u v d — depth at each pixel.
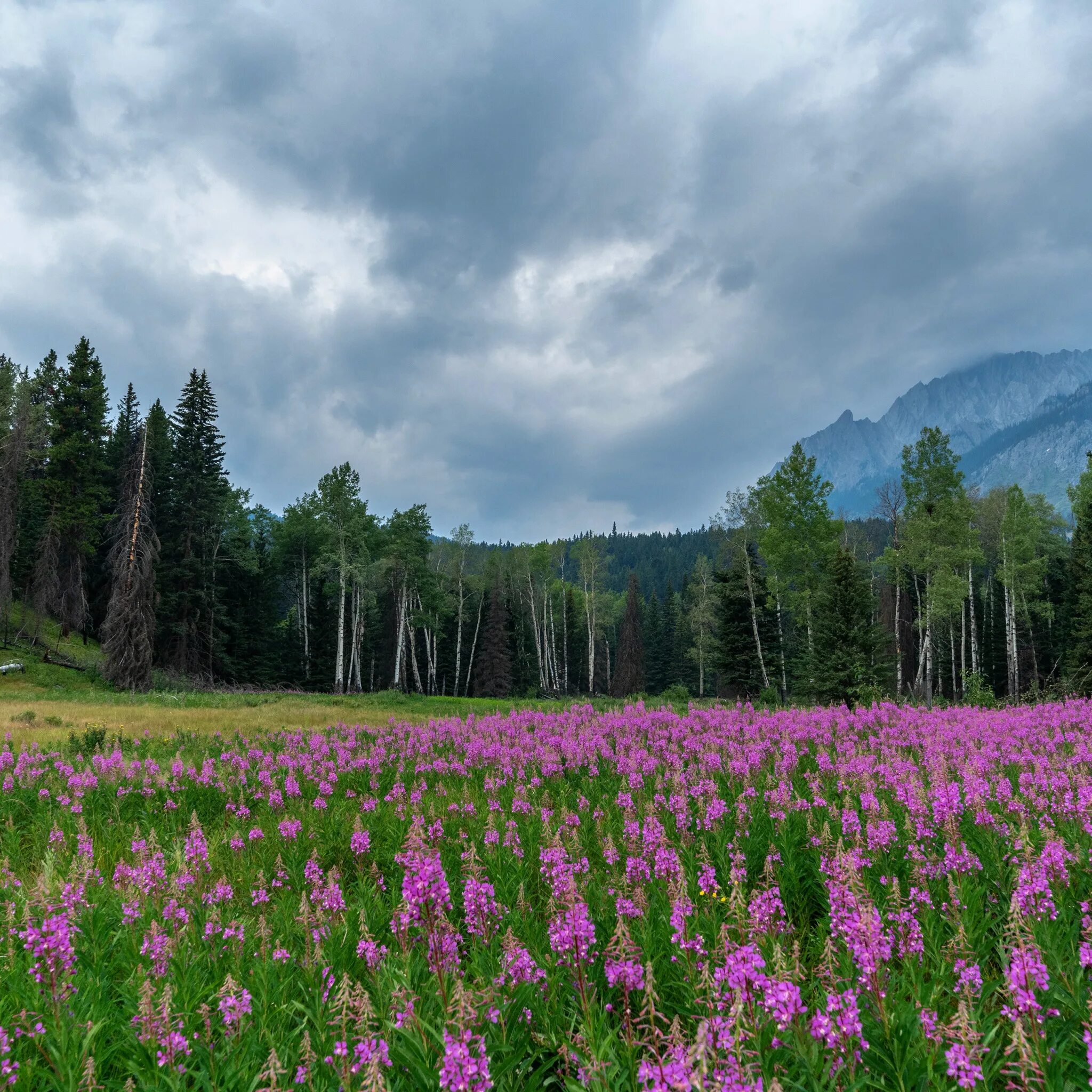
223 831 8.84
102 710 27.42
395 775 12.24
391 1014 3.59
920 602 49.41
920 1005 3.46
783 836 6.33
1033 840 5.86
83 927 5.16
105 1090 3.29
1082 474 49.47
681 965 4.08
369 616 68.19
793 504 44.19
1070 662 37.34
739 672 44.53
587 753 11.90
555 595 92.56
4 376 48.84
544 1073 3.64
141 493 42.34
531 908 5.12
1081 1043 3.18
